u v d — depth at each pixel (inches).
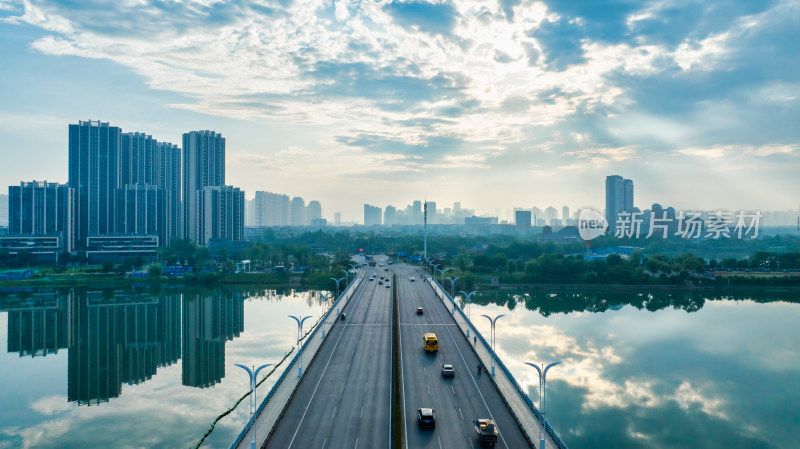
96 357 5206.7
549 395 3880.4
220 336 5944.9
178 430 3353.8
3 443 3193.9
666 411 3604.8
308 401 3058.6
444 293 7303.2
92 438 3248.0
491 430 2511.1
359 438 2559.1
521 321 6545.3
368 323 5285.4
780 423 3425.2
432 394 3193.9
